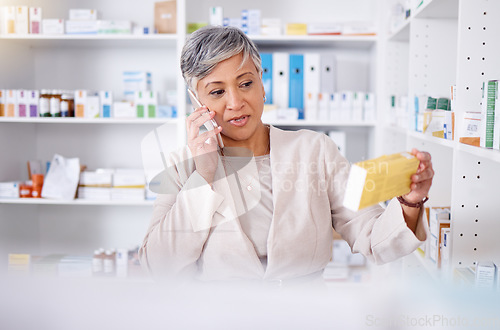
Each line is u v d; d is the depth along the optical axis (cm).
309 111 302
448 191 217
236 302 53
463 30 136
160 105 324
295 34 304
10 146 320
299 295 54
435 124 173
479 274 130
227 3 338
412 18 213
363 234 117
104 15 338
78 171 304
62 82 344
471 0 135
